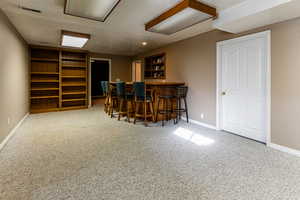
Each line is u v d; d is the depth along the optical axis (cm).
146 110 468
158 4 284
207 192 174
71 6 266
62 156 254
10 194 168
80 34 439
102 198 164
